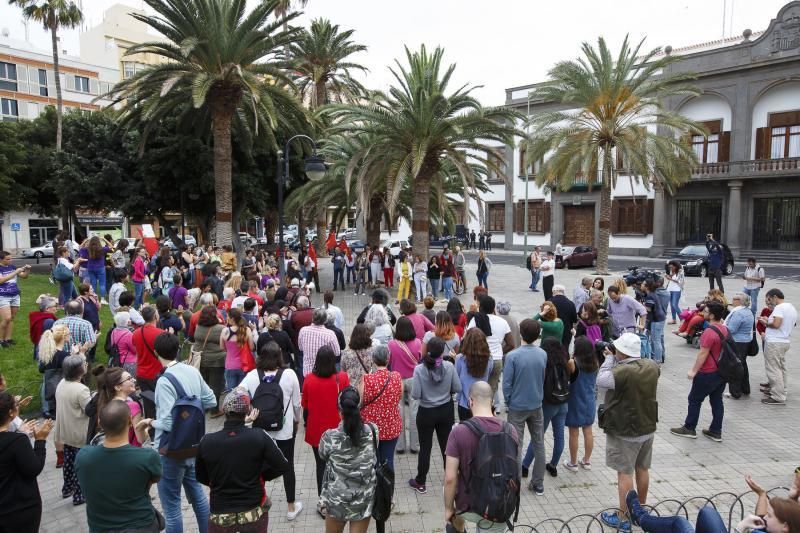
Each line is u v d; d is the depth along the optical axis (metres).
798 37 29.64
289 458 5.04
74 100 52.94
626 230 37.28
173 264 15.10
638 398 4.70
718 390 6.59
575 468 5.95
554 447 5.78
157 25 16.31
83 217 45.50
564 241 40.22
